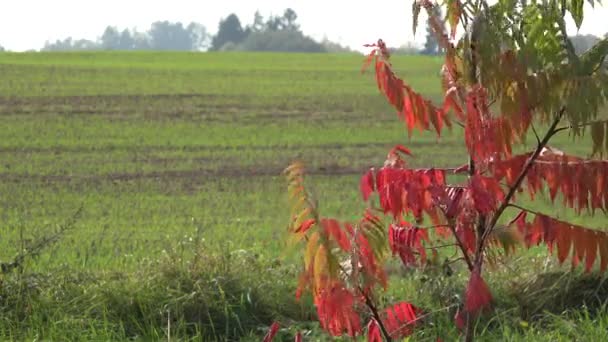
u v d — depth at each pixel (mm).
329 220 5855
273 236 19266
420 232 6289
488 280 12578
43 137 41062
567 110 5699
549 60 5742
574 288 12312
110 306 11844
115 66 74812
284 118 50031
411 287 12164
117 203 25531
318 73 75750
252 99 57438
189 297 11781
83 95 56062
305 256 5832
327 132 45250
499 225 6145
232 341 11562
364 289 6070
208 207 24891
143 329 11414
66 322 11273
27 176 30875
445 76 6195
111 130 43875
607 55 5699
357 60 91312
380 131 45594
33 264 14953
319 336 11234
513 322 11781
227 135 43469
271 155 37531
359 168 34125
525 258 13250
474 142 5938
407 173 6023
